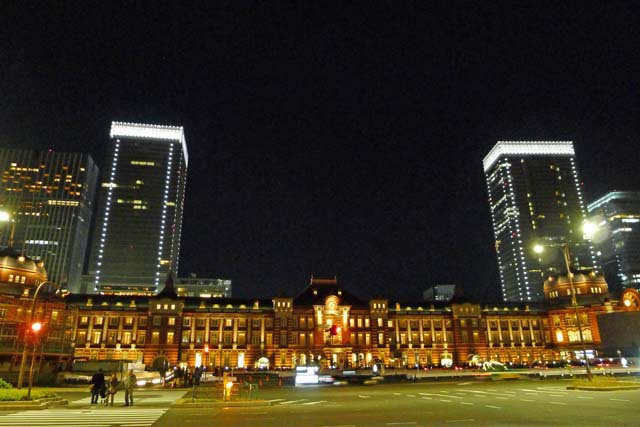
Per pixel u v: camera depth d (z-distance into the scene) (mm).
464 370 91125
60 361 84812
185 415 29672
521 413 27844
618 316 75562
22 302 92000
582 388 44938
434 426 23422
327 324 123938
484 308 136500
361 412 30297
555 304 134625
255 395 44281
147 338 116188
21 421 26844
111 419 27750
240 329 122750
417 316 131625
